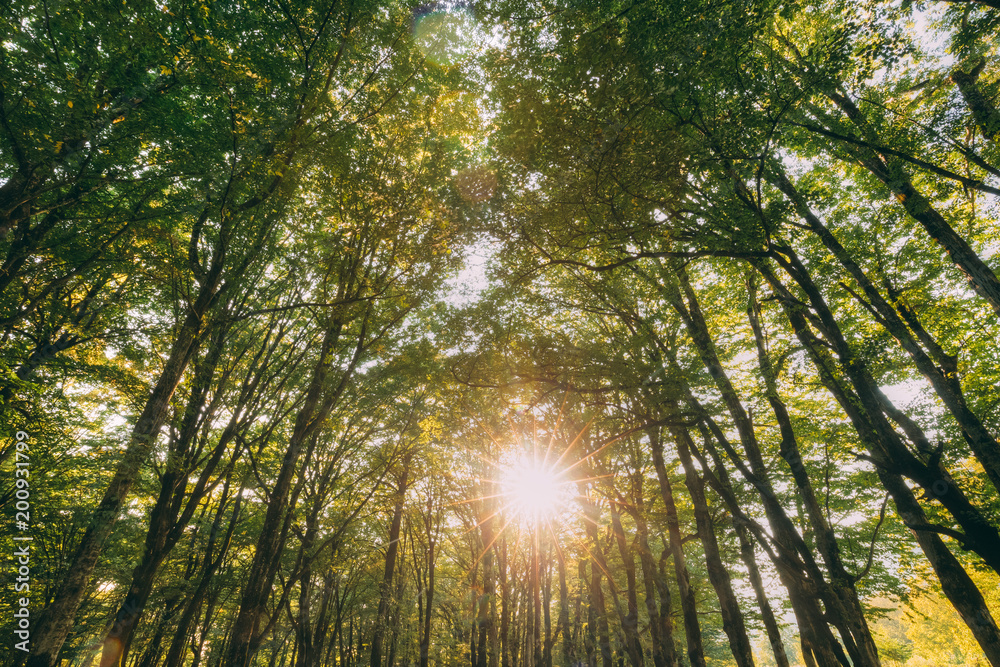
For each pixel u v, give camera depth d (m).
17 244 8.91
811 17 8.29
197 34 7.62
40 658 7.21
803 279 8.46
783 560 10.14
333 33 9.34
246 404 13.97
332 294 13.34
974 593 9.38
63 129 7.12
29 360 10.83
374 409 17.39
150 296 13.83
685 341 14.09
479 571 27.41
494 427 16.83
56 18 6.98
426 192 10.41
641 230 7.92
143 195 9.05
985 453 9.12
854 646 9.20
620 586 21.69
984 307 11.94
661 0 6.60
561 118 7.33
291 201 10.89
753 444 11.40
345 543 20.30
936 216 9.70
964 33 7.92
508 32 7.80
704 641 33.16
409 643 27.00
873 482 12.99
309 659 18.42
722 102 7.30
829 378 9.76
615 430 13.17
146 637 17.20
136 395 12.52
